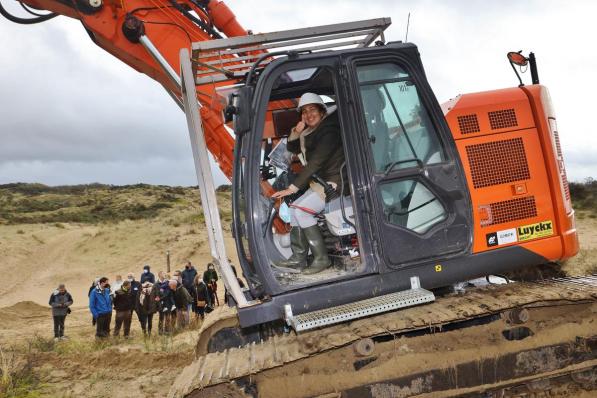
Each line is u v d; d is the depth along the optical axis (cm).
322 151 464
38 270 3105
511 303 421
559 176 489
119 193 6100
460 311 416
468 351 421
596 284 469
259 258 429
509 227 473
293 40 471
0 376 850
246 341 608
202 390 389
